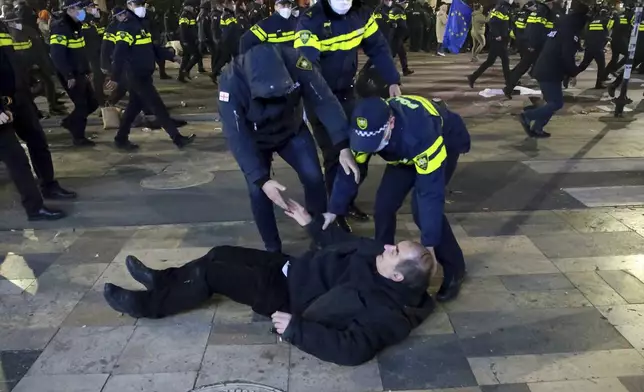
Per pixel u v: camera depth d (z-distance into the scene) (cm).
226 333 302
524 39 937
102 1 1392
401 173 319
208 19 1157
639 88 1070
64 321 316
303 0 1016
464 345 289
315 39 377
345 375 267
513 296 335
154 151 677
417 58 1658
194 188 539
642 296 333
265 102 321
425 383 261
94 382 264
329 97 324
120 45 628
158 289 314
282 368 272
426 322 309
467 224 445
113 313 323
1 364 279
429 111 283
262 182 315
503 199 498
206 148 684
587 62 1066
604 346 286
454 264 325
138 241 423
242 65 314
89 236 434
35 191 462
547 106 690
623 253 389
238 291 307
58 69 663
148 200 509
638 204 482
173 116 857
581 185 532
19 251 409
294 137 355
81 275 370
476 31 1516
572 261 379
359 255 286
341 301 268
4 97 465
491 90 1043
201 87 1152
